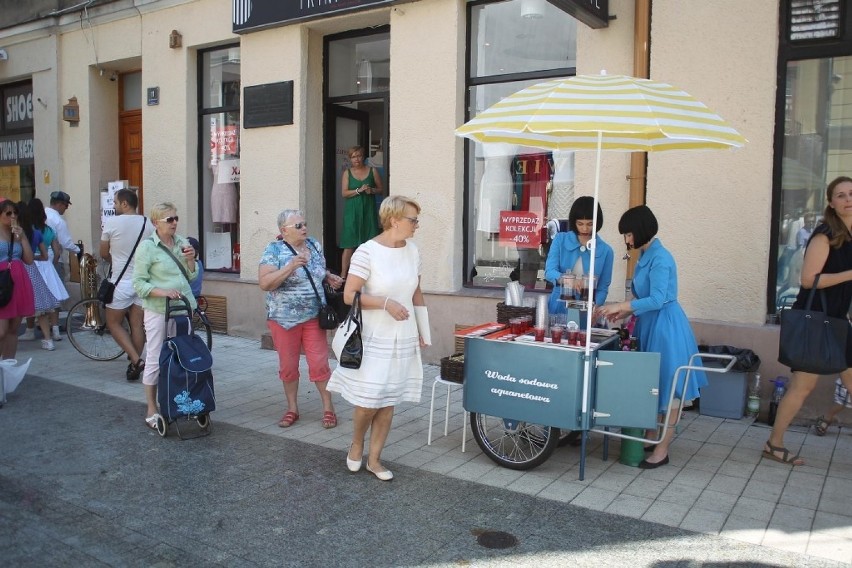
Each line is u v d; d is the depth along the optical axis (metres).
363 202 8.32
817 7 5.63
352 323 4.34
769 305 5.96
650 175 6.13
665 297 4.62
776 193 5.86
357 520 3.98
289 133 8.46
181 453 5.03
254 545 3.70
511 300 5.28
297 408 5.89
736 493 4.33
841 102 5.74
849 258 4.45
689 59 5.95
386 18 7.91
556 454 5.03
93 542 3.74
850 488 4.41
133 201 6.88
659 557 3.54
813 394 5.62
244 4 8.46
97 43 10.45
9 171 12.34
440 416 5.93
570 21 6.86
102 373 7.37
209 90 9.57
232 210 9.52
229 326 9.14
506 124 4.05
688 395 4.71
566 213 6.98
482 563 3.50
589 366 4.37
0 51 11.60
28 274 7.26
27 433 5.45
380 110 9.15
